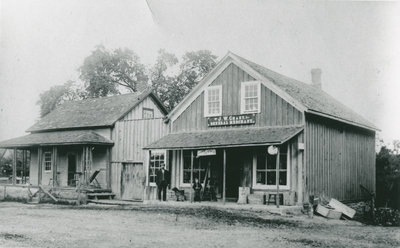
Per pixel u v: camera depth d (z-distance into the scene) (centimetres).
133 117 2491
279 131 1667
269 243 1007
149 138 2184
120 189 2272
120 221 1370
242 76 1848
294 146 1658
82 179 2264
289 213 1537
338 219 1592
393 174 2184
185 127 2009
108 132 2355
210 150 1741
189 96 2002
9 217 1492
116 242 1015
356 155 2036
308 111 1656
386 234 1220
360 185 1998
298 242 1030
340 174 1884
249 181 1773
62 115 2730
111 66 4278
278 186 1554
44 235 1114
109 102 2627
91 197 2181
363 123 2003
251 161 1780
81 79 4344
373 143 2209
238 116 1838
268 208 1542
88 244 993
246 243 1002
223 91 1898
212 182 1889
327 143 1803
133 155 2245
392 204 2091
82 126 2428
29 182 2703
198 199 1850
